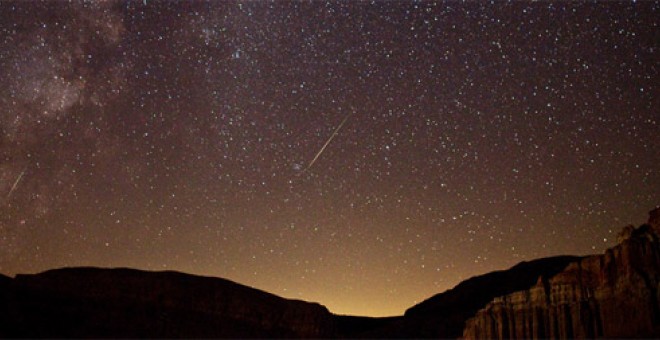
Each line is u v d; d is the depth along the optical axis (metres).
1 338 58.31
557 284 58.09
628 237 52.47
